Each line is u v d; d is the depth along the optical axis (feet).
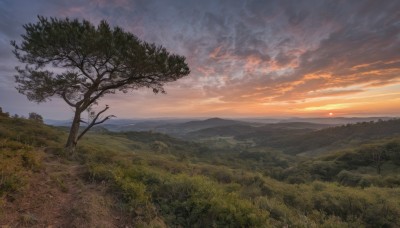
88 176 23.71
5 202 14.25
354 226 23.32
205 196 21.52
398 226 24.58
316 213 26.18
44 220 13.99
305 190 43.21
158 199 20.62
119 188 20.84
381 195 32.76
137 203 18.22
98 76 44.65
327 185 47.96
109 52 39.04
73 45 38.63
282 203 28.73
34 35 37.24
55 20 39.09
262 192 36.81
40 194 16.92
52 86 42.60
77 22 39.29
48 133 61.21
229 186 36.65
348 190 36.99
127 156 54.65
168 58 44.01
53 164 27.04
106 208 17.06
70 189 19.69
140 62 40.75
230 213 18.60
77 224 14.08
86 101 45.50
